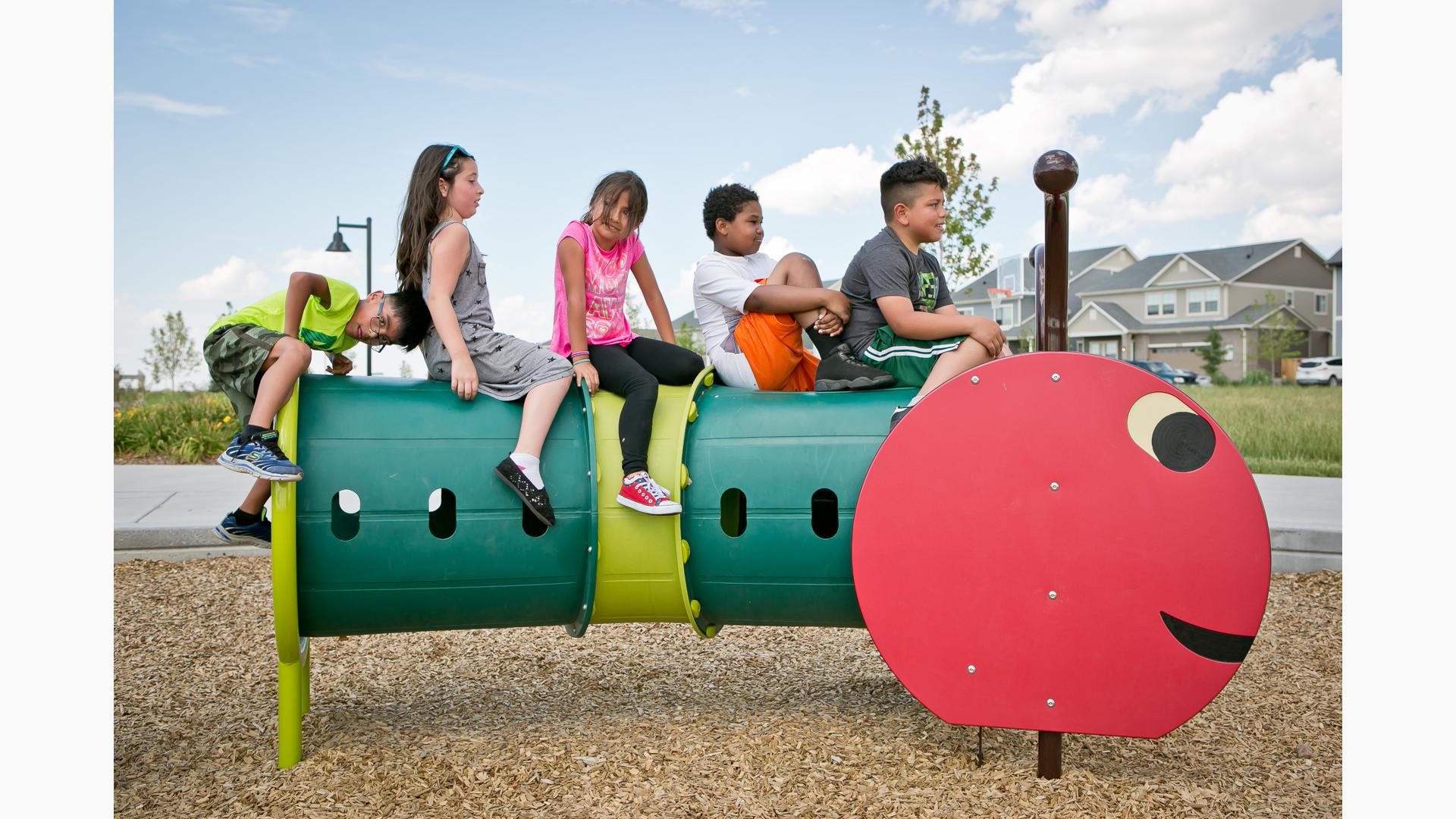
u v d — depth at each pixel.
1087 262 54.75
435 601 3.61
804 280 4.19
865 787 3.40
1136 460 3.18
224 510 8.12
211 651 5.25
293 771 3.60
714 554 3.64
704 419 3.74
